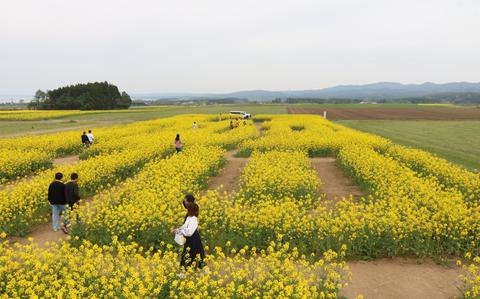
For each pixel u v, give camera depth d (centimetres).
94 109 11550
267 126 4144
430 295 680
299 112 8612
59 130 4175
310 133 2861
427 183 1248
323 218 935
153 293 609
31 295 577
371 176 1377
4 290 624
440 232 845
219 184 1555
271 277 638
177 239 700
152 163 1753
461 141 2933
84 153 2231
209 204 1005
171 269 679
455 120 5716
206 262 717
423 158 1739
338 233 855
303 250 845
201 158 1769
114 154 1880
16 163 1738
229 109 10781
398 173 1421
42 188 1182
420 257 833
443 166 1560
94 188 1373
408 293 687
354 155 1745
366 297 672
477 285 654
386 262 816
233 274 630
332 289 641
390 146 2189
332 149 2200
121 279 647
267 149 2194
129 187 1232
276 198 1192
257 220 916
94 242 895
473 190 1260
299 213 988
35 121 5822
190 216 700
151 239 882
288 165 1568
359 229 863
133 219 898
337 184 1531
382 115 7194
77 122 5581
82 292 588
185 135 2806
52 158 2150
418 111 8875
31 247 716
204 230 901
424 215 879
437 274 761
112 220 943
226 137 2661
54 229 1017
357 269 782
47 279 625
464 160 2053
